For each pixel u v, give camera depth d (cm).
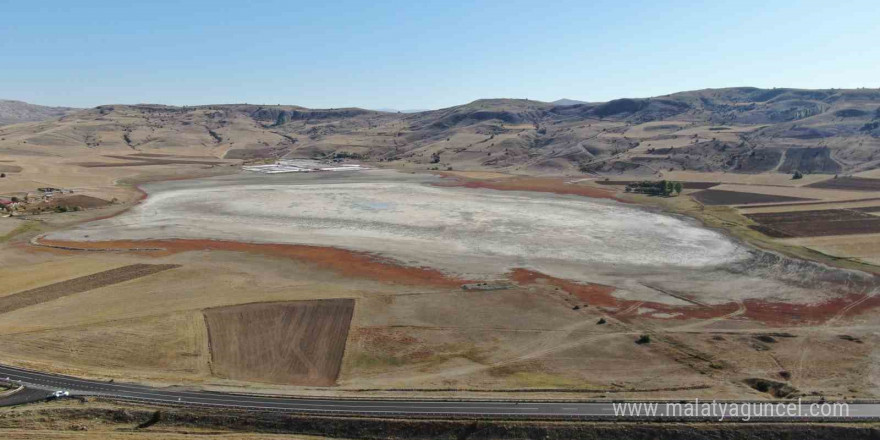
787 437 4069
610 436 4112
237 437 4084
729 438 4066
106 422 4303
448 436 4153
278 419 4309
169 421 4328
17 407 4369
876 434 4047
